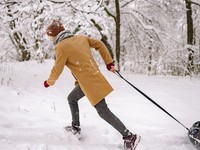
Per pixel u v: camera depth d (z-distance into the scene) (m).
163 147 3.95
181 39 12.70
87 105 5.58
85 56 3.73
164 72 11.25
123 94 6.64
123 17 12.12
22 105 5.28
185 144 4.07
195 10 12.41
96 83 3.71
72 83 7.50
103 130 4.35
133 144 3.70
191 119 5.08
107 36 11.55
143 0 11.84
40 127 4.34
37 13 9.19
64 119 4.75
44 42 10.77
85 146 3.86
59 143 3.94
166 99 6.41
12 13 9.14
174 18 12.40
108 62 3.93
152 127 4.60
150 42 12.18
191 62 11.15
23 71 8.43
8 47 12.69
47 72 8.51
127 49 13.15
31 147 3.66
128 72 10.76
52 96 6.09
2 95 5.70
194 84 8.63
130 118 4.97
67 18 9.41
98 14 9.38
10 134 4.04
